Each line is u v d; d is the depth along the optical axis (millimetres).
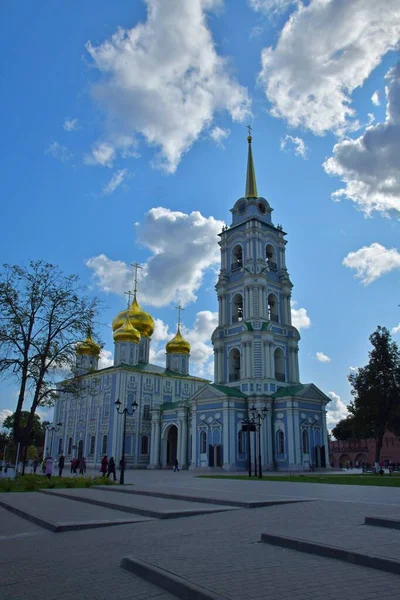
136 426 82812
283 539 10680
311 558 9469
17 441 42062
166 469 73062
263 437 62094
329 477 41219
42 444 123688
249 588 7359
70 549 11594
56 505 21000
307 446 62906
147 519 15930
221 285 72562
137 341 89812
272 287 70938
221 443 63031
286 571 8414
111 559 10344
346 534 11156
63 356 43781
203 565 8883
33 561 10430
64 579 8891
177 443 73875
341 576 8078
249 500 18953
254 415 57938
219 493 23344
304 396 63438
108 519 15859
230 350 69625
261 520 14672
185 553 10039
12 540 13164
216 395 64375
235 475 48188
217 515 16344
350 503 18219
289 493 23453
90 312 45062
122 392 82875
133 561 9289
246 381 65312
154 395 86625
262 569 8562
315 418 64938
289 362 69438
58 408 97500
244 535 12258
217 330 70938
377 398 67750
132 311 96438
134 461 80750
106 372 85688
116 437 80125
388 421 70375
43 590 8227
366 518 13016
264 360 65688
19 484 33281
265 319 67500
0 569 9789
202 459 65125
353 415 75938
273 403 64000
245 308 68562
